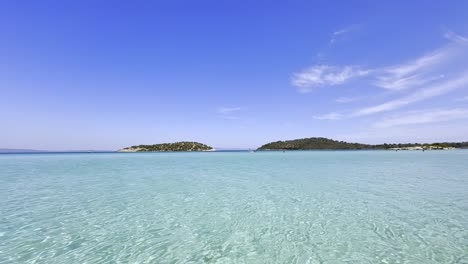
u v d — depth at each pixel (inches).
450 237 288.0
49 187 650.8
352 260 238.7
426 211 395.2
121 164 1526.8
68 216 387.9
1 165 1434.5
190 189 611.2
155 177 854.5
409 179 752.3
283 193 553.3
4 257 249.0
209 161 1838.1
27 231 322.0
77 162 1736.0
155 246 275.7
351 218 366.3
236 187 635.5
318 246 271.1
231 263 236.8
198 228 332.5
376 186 629.9
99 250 266.2
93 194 555.2
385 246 267.3
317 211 406.0
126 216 386.6
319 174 908.0
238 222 355.3
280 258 245.8
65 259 245.8
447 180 723.4
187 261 242.1
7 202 482.6
